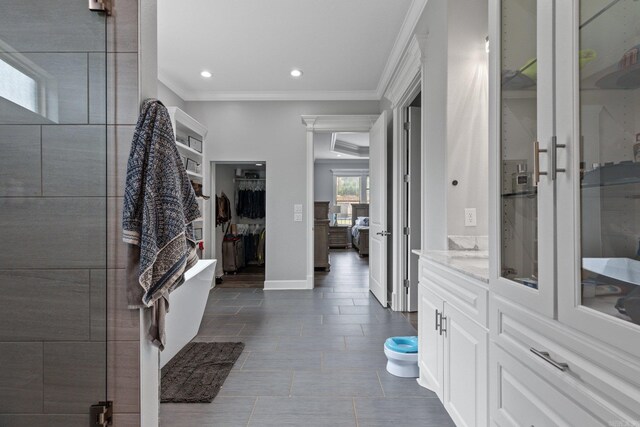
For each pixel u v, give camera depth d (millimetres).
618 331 735
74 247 1275
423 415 1899
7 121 1278
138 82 1270
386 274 4062
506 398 1218
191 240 1360
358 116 4879
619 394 739
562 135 913
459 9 2270
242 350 2799
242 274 6223
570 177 881
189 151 4434
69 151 1275
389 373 2398
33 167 1279
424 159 2662
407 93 3500
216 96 4953
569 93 884
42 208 1278
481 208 2273
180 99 4891
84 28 1273
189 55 3795
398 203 3926
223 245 6227
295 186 5039
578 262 860
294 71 4203
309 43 3502
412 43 2865
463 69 2266
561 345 929
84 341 1273
